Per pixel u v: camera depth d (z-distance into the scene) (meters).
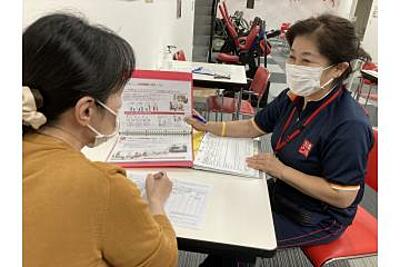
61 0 1.13
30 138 0.57
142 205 0.60
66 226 0.53
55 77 0.56
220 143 1.33
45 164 0.55
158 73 1.24
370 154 1.28
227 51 5.73
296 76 1.12
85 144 0.67
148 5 2.30
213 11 6.28
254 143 1.37
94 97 0.60
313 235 1.16
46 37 0.55
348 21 1.07
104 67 0.59
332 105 1.10
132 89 1.24
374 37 6.81
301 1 10.11
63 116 0.60
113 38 0.62
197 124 1.37
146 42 2.33
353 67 1.10
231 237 0.82
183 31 4.46
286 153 1.18
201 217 0.88
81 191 0.54
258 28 5.06
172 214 0.88
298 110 1.21
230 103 3.21
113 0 1.65
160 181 0.93
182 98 1.28
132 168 1.11
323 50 1.05
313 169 1.12
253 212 0.92
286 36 1.19
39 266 0.52
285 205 1.21
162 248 0.64
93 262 0.56
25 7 0.92
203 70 3.14
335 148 1.04
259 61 5.32
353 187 1.04
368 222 1.31
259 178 1.10
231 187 1.04
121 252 0.58
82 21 0.60
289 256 1.83
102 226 0.56
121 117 1.28
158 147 1.23
